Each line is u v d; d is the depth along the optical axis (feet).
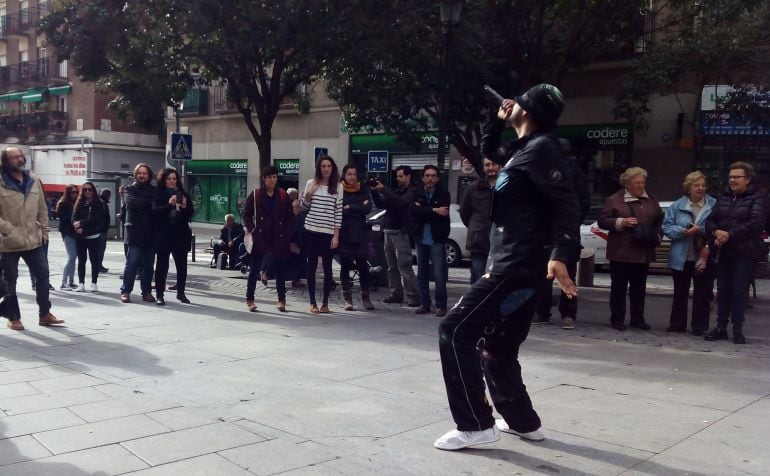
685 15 46.98
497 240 13.04
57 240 88.84
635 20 48.21
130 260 32.45
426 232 29.30
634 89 48.80
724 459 12.81
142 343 22.97
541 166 12.38
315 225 29.40
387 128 50.85
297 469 12.34
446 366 13.23
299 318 28.53
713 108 57.52
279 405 16.14
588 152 65.51
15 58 140.46
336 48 39.14
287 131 91.45
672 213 26.27
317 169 29.68
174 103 44.73
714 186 59.93
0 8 143.95
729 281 24.50
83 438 13.75
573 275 26.35
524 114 13.16
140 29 41.91
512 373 13.75
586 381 18.57
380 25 38.96
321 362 20.45
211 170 103.81
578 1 40.96
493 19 43.37
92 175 112.16
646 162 62.44
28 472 12.02
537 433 13.75
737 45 46.60
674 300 26.58
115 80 43.45
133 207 31.94
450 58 41.32
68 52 42.57
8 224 24.35
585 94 65.26
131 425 14.57
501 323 13.30
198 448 13.29
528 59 44.04
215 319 27.96
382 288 38.34
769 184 56.75
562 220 12.29
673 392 17.48
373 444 13.62
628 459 12.84
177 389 17.42
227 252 49.88
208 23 37.45
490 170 26.48
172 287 38.73
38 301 25.67
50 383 17.84
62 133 127.54
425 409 15.92
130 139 127.24
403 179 30.37
